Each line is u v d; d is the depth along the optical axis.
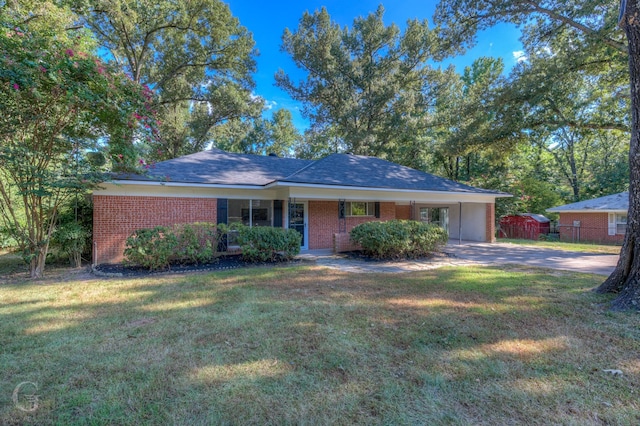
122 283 6.85
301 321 4.40
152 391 2.69
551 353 3.38
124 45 19.55
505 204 21.58
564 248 13.91
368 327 4.16
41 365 3.15
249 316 4.63
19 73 6.15
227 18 20.08
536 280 6.98
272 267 8.81
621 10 5.40
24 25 7.48
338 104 25.22
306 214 12.98
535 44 14.34
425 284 6.65
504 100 14.52
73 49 7.24
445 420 2.31
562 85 14.25
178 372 3.00
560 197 26.98
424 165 24.94
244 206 12.14
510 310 4.84
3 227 9.18
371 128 24.45
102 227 9.70
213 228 10.11
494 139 15.71
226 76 23.41
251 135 37.72
